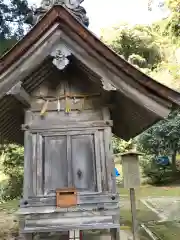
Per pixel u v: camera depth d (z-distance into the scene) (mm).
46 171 3150
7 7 8656
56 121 3279
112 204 2971
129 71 2996
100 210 2947
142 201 9133
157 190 11594
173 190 11258
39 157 3158
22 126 3221
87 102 3348
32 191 3059
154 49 20469
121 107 3555
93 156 3191
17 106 3408
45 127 3236
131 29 21375
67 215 2934
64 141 3236
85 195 3016
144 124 3965
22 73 2979
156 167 14117
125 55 21766
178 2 10312
